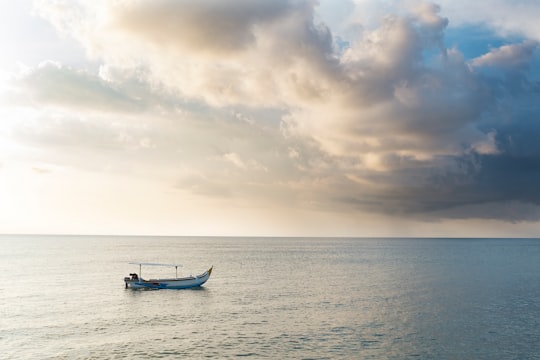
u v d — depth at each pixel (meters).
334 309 65.38
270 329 52.72
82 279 100.50
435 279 105.94
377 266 146.50
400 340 48.22
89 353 42.97
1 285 89.56
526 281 101.75
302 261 171.00
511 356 43.03
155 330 52.06
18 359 41.16
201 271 128.38
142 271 125.88
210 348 44.91
